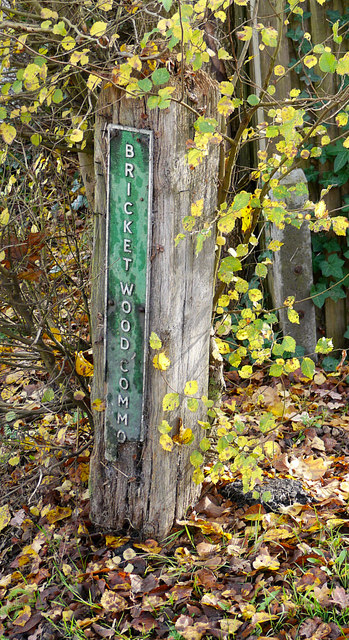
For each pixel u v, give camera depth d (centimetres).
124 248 274
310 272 424
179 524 295
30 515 335
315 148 305
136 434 287
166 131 259
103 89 267
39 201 343
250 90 465
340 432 372
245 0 257
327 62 230
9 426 340
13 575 297
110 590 270
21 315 323
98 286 287
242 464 278
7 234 304
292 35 424
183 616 251
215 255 312
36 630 267
